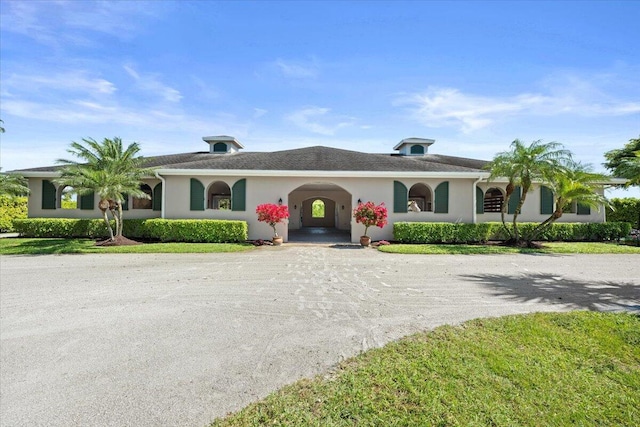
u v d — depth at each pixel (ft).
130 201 55.83
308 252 42.55
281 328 15.93
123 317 17.44
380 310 18.69
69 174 47.93
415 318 17.28
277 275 28.07
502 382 10.94
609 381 11.19
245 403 9.88
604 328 15.62
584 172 48.26
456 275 28.22
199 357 12.89
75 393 10.42
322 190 88.28
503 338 14.46
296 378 11.28
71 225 53.06
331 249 45.80
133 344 14.07
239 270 30.19
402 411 9.39
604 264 33.96
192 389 10.65
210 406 9.73
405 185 54.70
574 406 9.79
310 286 24.27
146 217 55.47
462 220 54.54
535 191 57.36
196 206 53.36
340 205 88.69
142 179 55.67
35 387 10.75
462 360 12.39
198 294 22.00
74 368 12.02
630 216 66.18
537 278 27.09
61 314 17.89
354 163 57.82
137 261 34.73
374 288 23.73
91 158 48.26
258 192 53.88
